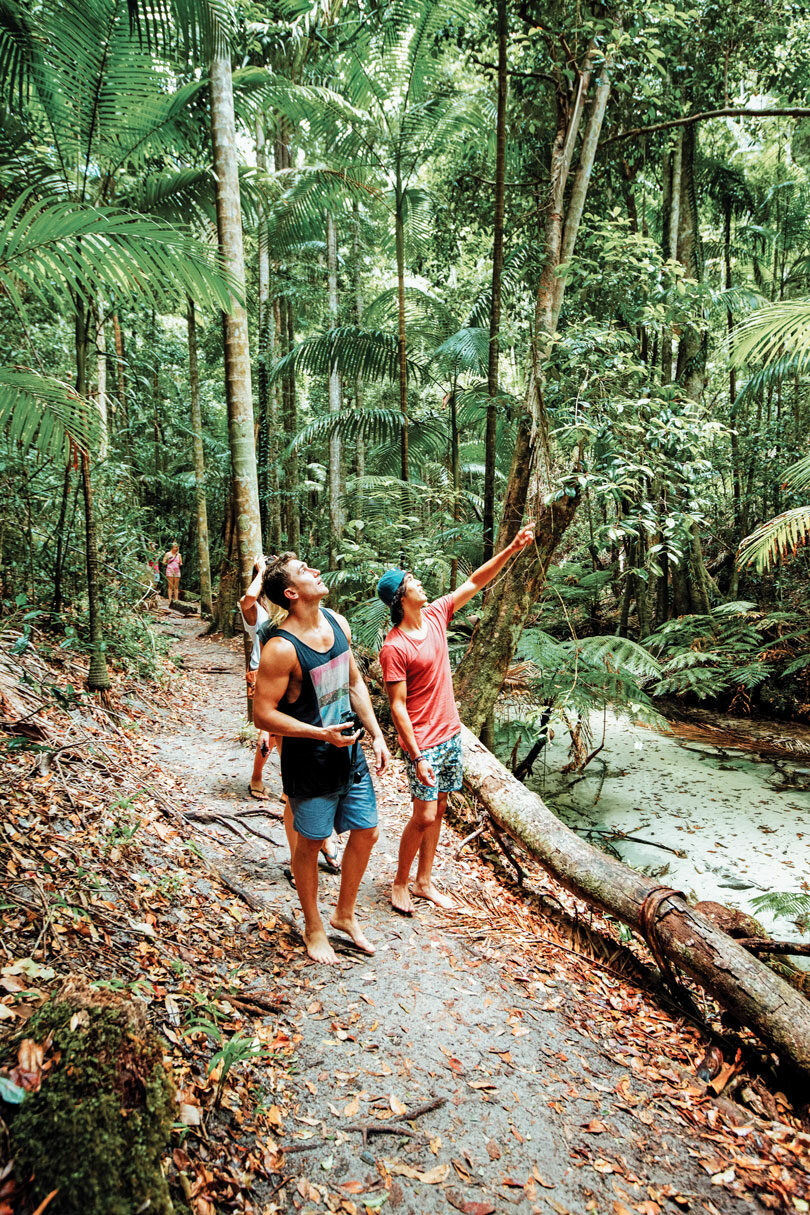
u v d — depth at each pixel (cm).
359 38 667
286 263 1425
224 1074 180
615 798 602
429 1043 232
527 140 812
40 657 500
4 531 591
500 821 396
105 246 272
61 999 151
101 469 655
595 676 567
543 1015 265
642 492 458
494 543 623
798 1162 217
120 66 447
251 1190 165
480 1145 194
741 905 418
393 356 866
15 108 480
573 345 477
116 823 308
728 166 1188
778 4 810
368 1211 167
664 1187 194
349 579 742
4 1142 128
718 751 748
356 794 270
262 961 260
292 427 1494
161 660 768
